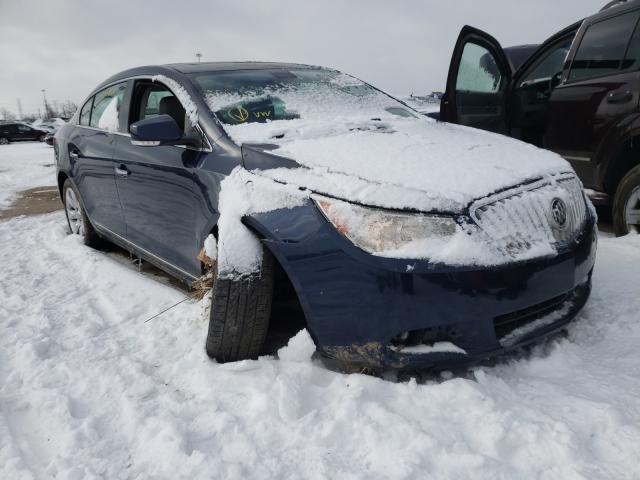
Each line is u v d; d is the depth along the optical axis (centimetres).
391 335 195
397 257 191
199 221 261
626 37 375
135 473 170
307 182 216
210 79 313
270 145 249
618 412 178
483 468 160
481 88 464
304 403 199
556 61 488
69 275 381
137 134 262
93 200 404
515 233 203
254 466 169
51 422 201
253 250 221
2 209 744
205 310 264
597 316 254
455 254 190
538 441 170
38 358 251
